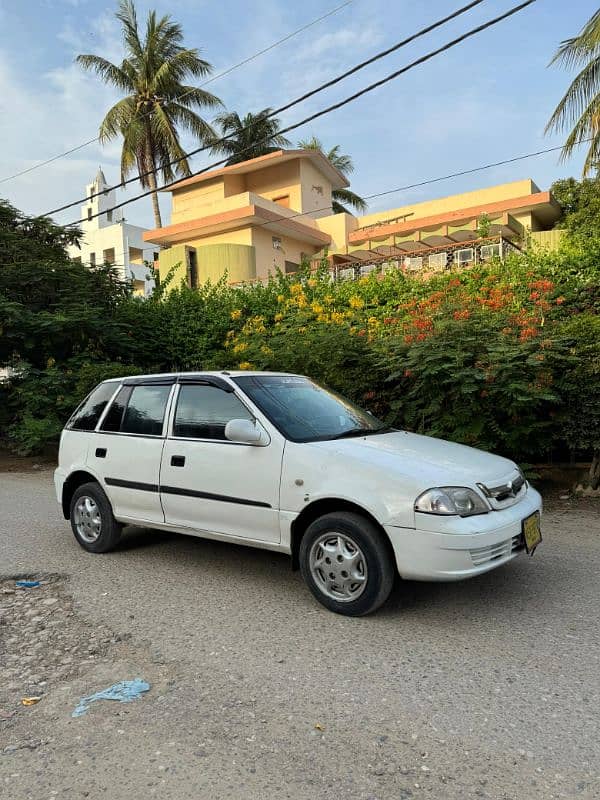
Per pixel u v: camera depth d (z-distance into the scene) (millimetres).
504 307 8297
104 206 46938
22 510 8211
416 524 3910
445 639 3895
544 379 7094
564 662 3564
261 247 24547
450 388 7602
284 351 9688
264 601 4633
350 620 4227
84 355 13742
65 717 3180
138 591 4949
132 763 2783
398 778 2621
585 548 5691
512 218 19500
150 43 31094
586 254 9695
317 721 3057
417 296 11094
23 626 4387
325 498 4262
